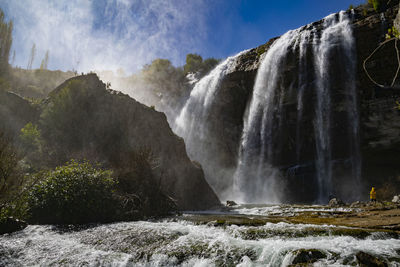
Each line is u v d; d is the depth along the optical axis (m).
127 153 16.20
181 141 21.05
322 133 29.89
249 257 4.98
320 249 4.85
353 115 27.66
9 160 9.84
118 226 8.27
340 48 27.61
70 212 9.53
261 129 33.81
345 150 28.75
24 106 24.38
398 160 28.72
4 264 5.62
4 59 66.56
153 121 20.30
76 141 18.77
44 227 8.70
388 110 25.30
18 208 9.29
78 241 6.95
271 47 34.69
